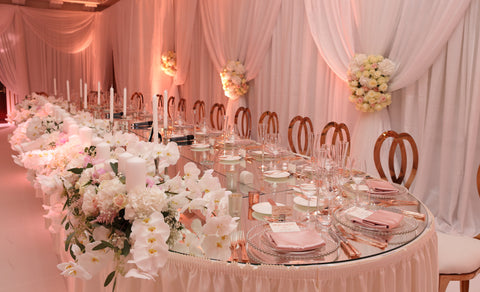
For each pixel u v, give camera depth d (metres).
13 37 10.32
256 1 5.88
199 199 1.47
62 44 10.92
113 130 3.22
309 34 5.05
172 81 8.85
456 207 3.70
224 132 3.69
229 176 2.52
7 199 4.78
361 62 4.04
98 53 11.10
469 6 3.43
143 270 1.25
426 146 3.79
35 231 3.83
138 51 9.49
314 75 5.11
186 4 7.70
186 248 1.49
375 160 2.84
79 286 1.98
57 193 1.69
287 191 2.20
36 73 10.74
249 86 6.43
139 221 1.32
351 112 4.58
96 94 7.97
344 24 4.39
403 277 1.56
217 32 6.78
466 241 2.34
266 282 1.42
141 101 8.05
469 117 3.51
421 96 3.82
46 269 3.07
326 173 1.72
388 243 1.58
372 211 1.83
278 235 1.54
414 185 3.96
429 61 3.66
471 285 2.89
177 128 4.63
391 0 3.89
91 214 1.40
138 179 1.37
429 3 3.66
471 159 3.51
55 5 10.82
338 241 1.56
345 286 1.43
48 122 3.33
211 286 1.46
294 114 5.39
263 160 2.97
